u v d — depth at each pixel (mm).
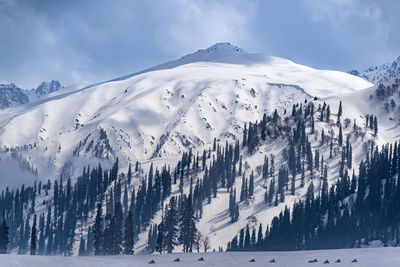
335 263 86438
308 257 99688
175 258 101688
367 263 84938
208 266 87250
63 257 100875
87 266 89188
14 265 88250
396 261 86688
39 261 93188
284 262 91000
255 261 93938
